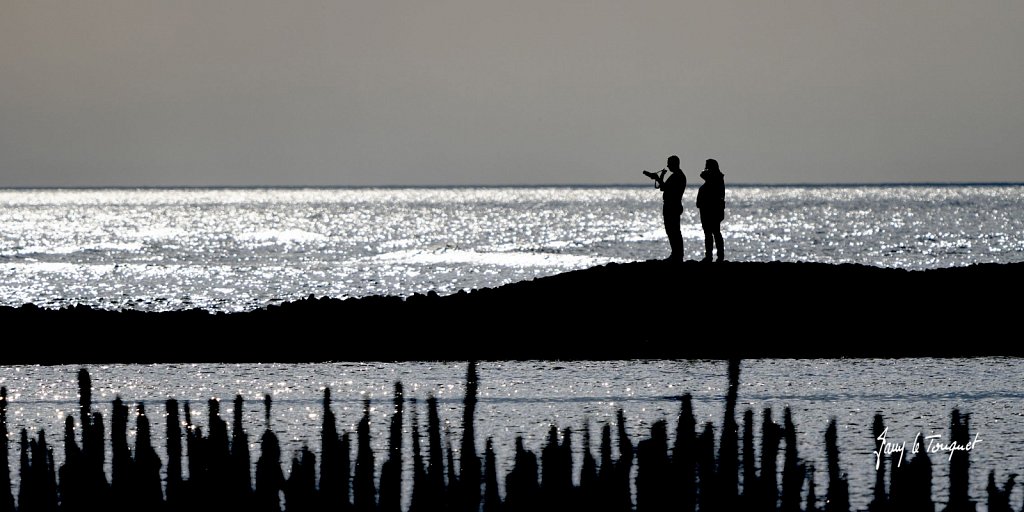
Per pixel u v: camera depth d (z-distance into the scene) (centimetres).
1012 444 6512
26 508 5134
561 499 5006
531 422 7125
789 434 5097
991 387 8181
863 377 8594
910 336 9962
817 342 9781
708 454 5234
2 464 5297
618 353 9612
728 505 5100
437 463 5122
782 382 8425
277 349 10025
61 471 5138
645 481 5066
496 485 5034
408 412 7469
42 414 7538
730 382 8450
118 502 5147
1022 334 10038
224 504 5100
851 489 5569
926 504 5094
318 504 5038
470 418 5234
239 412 5153
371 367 9269
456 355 9688
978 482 5747
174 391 8369
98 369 9312
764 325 10112
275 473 5119
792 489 5081
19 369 9331
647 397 7925
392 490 5128
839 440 6569
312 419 7256
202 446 5131
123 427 5178
